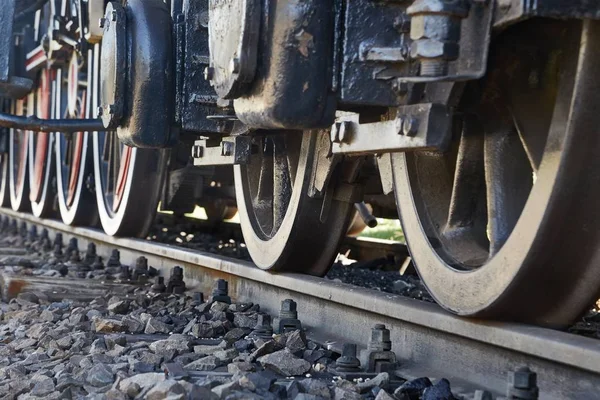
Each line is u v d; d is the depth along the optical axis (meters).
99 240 7.22
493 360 2.64
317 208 3.98
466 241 3.04
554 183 2.32
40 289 4.95
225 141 3.96
